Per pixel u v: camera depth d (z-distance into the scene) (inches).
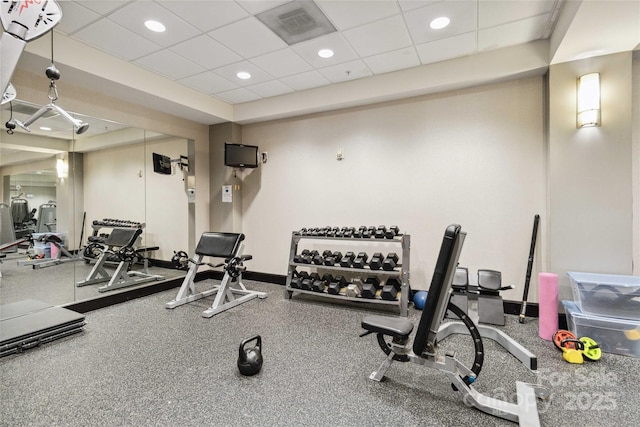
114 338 117.5
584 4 88.0
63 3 100.4
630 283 104.1
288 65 147.8
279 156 201.9
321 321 136.3
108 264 178.5
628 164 115.4
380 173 170.9
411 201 163.0
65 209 159.6
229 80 164.4
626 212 115.8
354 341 115.4
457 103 151.9
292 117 196.4
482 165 147.3
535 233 135.4
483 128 146.8
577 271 121.5
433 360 80.4
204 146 213.5
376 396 81.3
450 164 153.8
